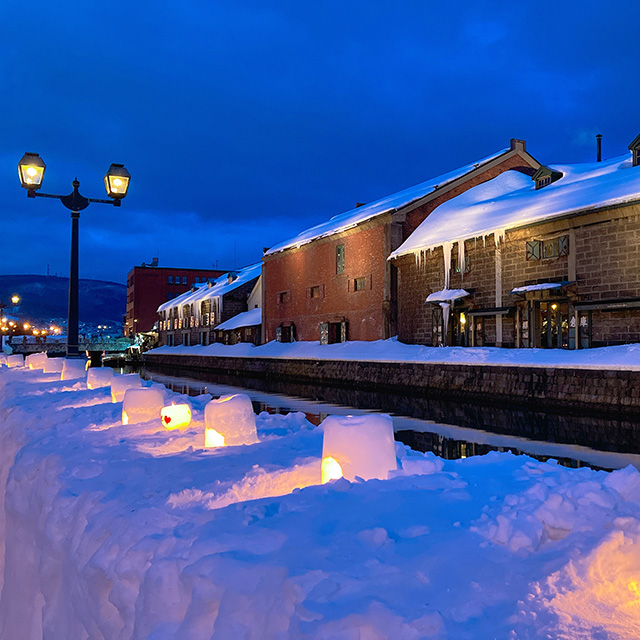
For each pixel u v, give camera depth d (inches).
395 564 107.2
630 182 828.6
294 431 300.7
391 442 185.5
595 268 827.4
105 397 455.8
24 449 270.7
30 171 473.7
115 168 507.5
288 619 95.4
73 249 511.2
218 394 1032.8
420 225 1314.0
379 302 1366.9
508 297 978.1
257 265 2819.9
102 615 135.9
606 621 90.0
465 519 132.0
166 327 3095.5
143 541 135.3
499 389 811.4
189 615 107.3
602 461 395.2
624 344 779.4
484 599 93.8
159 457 232.7
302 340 1705.2
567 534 121.0
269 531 127.0
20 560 212.4
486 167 1433.3
